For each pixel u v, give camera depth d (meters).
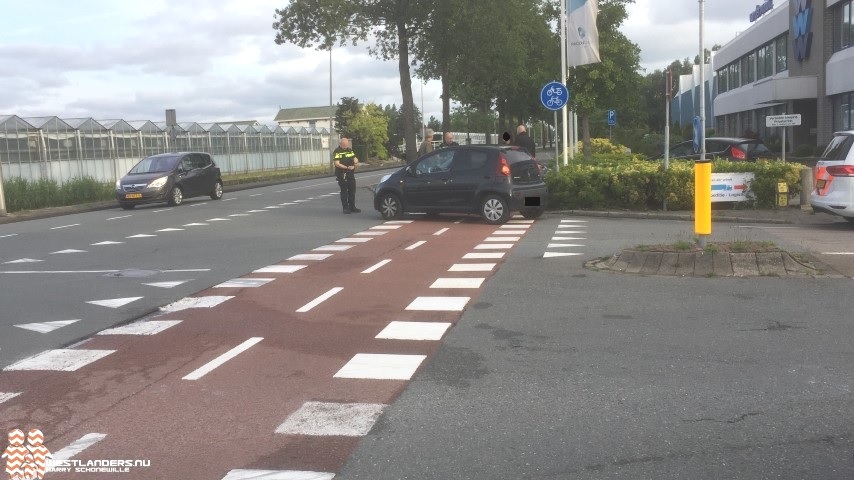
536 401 5.32
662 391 5.47
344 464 4.35
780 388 5.48
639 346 6.60
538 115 43.53
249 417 5.12
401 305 8.38
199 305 8.69
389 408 5.23
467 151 16.69
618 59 34.62
